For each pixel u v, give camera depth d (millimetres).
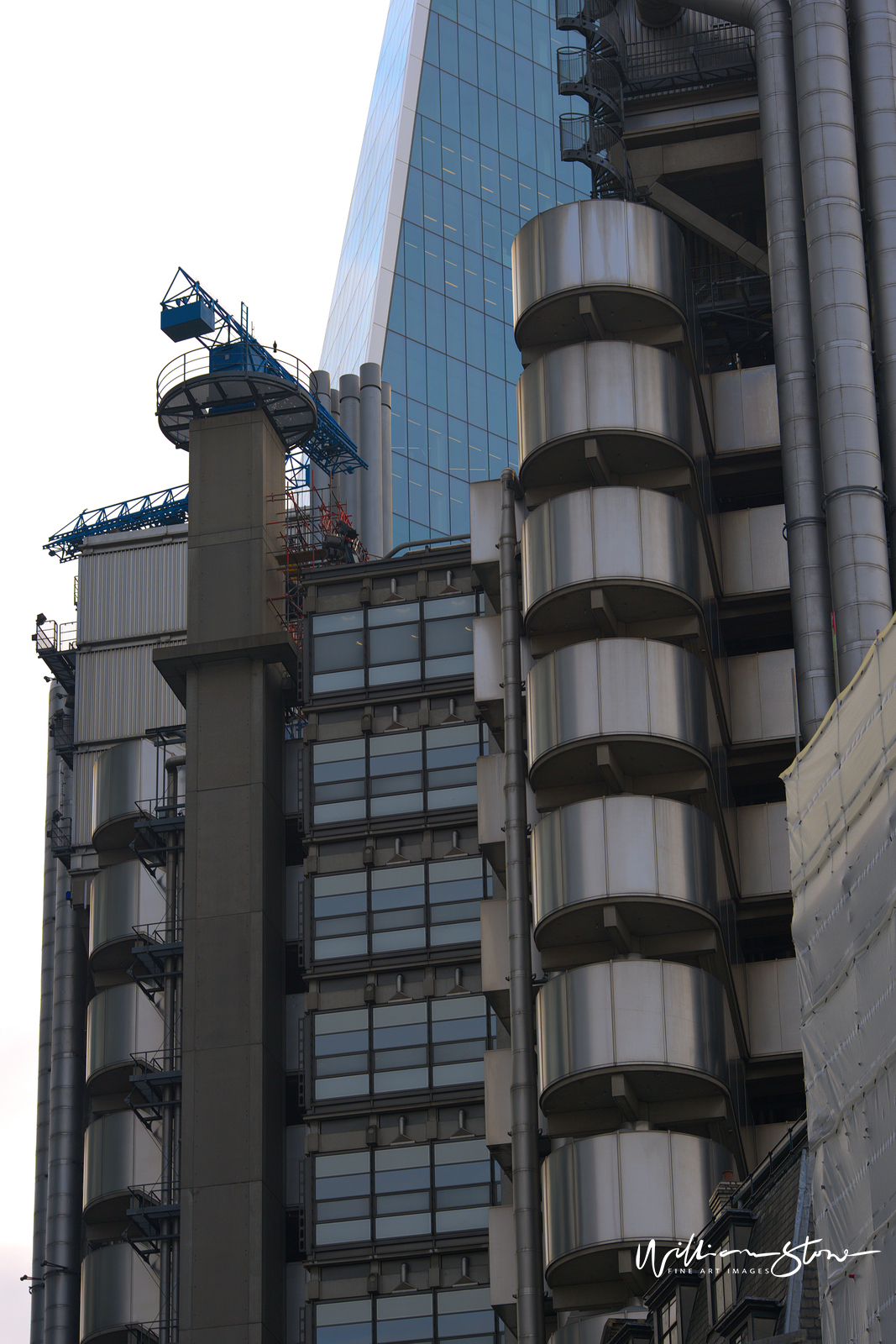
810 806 54281
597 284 89625
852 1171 49469
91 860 127062
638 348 89125
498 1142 86188
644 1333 62938
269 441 112125
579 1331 75375
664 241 91250
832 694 85250
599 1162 76375
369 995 100188
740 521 95250
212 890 103438
